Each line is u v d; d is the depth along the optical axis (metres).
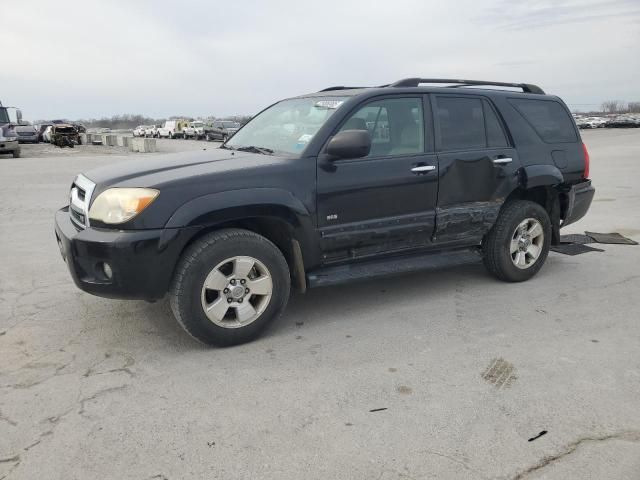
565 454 2.48
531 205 4.85
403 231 4.18
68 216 3.96
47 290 4.70
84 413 2.80
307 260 3.83
